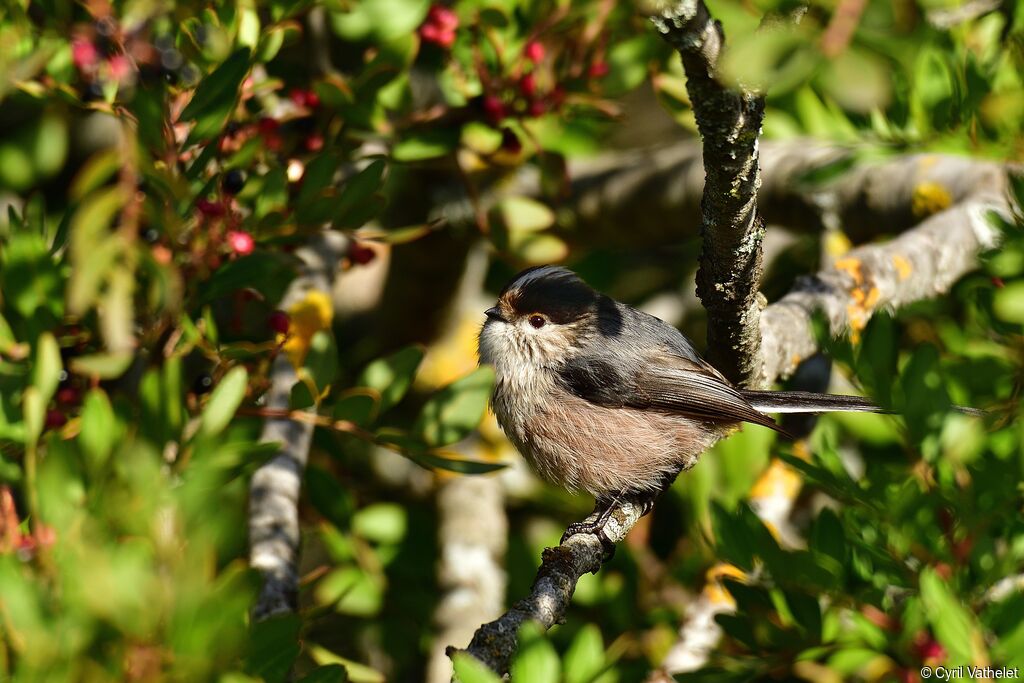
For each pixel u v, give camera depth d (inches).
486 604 494.3
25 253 307.4
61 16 315.6
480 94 389.1
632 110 640.4
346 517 426.6
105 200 246.2
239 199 340.5
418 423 336.5
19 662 176.4
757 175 278.1
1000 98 298.2
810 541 308.2
